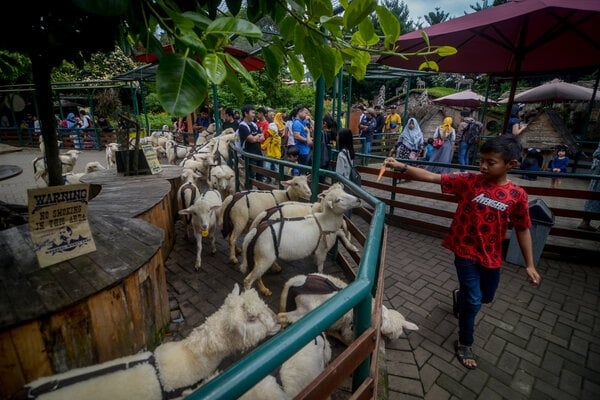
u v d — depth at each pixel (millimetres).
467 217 2475
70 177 5746
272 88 21500
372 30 1068
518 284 3898
